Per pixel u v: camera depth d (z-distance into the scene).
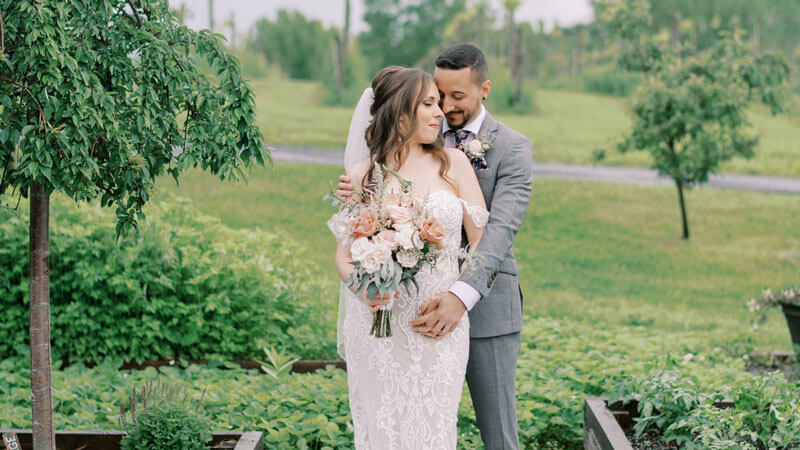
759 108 29.45
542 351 5.70
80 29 2.67
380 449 2.99
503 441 3.29
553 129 24.80
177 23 2.93
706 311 8.64
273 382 4.80
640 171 18.84
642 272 10.79
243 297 5.77
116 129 2.71
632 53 12.07
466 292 2.96
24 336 5.46
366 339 3.05
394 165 3.08
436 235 2.77
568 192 15.95
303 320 6.13
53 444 3.06
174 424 3.20
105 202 2.96
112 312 5.48
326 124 23.86
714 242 12.83
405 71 3.06
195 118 2.95
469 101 3.22
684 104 11.76
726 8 50.59
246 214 12.85
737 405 3.79
